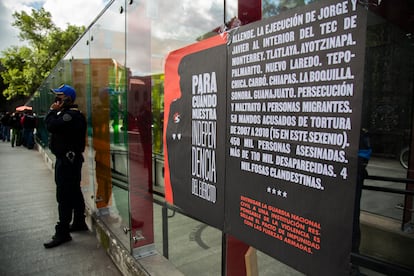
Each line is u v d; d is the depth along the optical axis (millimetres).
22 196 5504
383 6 2285
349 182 1022
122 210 2926
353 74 999
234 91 1498
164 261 2553
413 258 2766
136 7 2605
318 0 1104
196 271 2551
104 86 3354
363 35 968
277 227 1308
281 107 1254
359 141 989
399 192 2418
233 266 1846
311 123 1139
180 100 1949
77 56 4355
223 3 1701
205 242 3035
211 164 1691
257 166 1386
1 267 2863
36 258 3043
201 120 1753
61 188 3334
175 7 2143
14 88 28016
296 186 1211
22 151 12953
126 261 2639
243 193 1476
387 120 4332
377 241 3012
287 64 1223
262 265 2314
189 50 1831
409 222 3002
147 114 2674
